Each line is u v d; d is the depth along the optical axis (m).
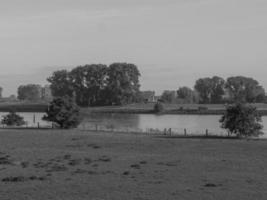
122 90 198.62
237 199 23.08
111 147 49.28
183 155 42.41
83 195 23.88
